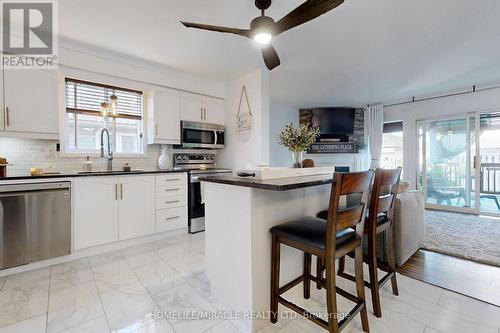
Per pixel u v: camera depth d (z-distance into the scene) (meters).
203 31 2.43
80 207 2.48
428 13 2.15
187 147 3.81
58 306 1.67
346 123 5.84
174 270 2.21
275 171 1.60
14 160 2.58
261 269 1.49
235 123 3.88
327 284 1.23
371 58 3.11
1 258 2.07
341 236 1.33
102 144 3.15
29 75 2.43
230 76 3.75
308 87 4.38
